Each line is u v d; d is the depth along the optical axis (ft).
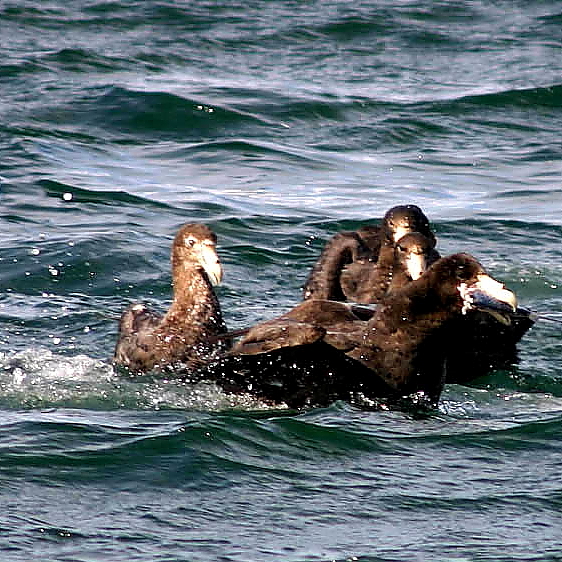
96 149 237.04
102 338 146.72
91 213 201.16
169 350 131.44
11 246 181.06
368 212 206.90
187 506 97.91
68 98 262.06
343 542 93.09
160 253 182.39
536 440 112.78
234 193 215.51
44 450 106.22
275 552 91.25
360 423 114.83
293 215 204.33
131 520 95.30
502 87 280.51
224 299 164.76
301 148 242.58
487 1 365.40
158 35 320.50
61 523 94.22
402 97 274.77
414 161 238.07
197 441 108.37
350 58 307.99
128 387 125.90
